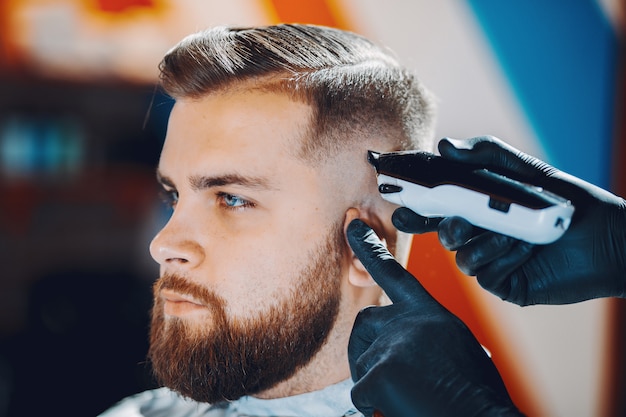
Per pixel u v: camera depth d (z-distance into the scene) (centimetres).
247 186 85
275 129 85
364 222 86
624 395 171
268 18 165
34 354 187
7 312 202
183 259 86
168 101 99
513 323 166
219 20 173
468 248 75
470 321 163
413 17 160
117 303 195
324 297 87
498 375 76
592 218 83
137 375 185
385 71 93
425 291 80
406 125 94
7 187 205
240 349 86
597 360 170
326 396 91
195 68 87
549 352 170
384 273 81
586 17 161
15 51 189
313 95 87
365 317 81
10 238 204
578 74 163
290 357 87
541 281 85
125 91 209
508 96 163
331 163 87
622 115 163
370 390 74
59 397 182
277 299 86
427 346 74
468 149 78
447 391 72
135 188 211
